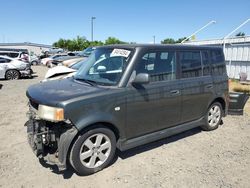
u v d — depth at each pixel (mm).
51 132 3568
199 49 5215
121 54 4238
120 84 3924
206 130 5727
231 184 3639
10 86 12711
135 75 4051
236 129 5949
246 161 4328
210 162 4262
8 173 3807
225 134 5598
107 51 4574
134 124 4113
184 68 4832
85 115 3529
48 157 3648
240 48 15336
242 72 14828
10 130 5602
